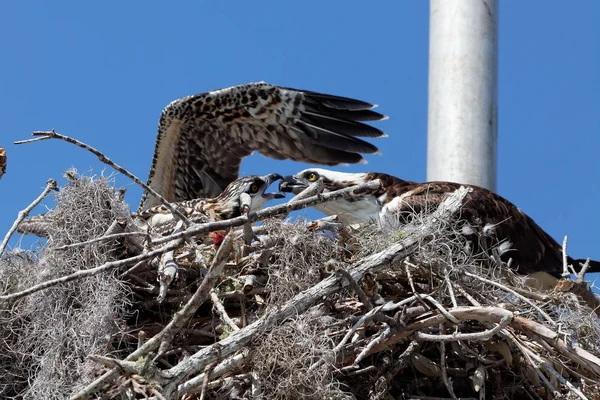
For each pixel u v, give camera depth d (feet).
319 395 38.91
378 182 42.09
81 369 40.11
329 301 41.63
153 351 37.65
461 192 47.67
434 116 54.49
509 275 48.60
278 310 40.11
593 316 43.68
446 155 53.83
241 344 39.01
